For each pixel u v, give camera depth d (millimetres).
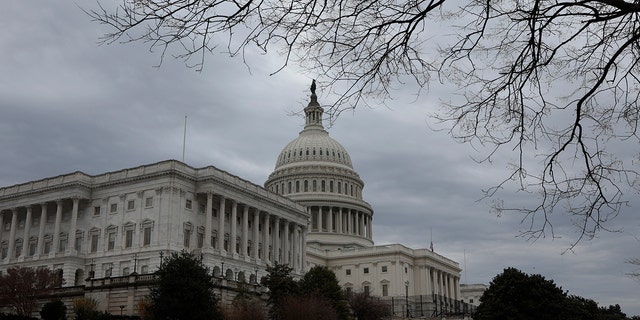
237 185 128875
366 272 180125
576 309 90562
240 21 10922
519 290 88312
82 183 122875
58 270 117750
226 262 121562
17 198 128875
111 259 117312
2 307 90688
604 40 12555
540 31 12023
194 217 121125
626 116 12906
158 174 118125
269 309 90938
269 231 143750
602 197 13023
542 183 13188
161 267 74750
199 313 69062
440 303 163625
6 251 129625
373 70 12039
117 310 81625
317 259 181875
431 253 190000
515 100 12773
